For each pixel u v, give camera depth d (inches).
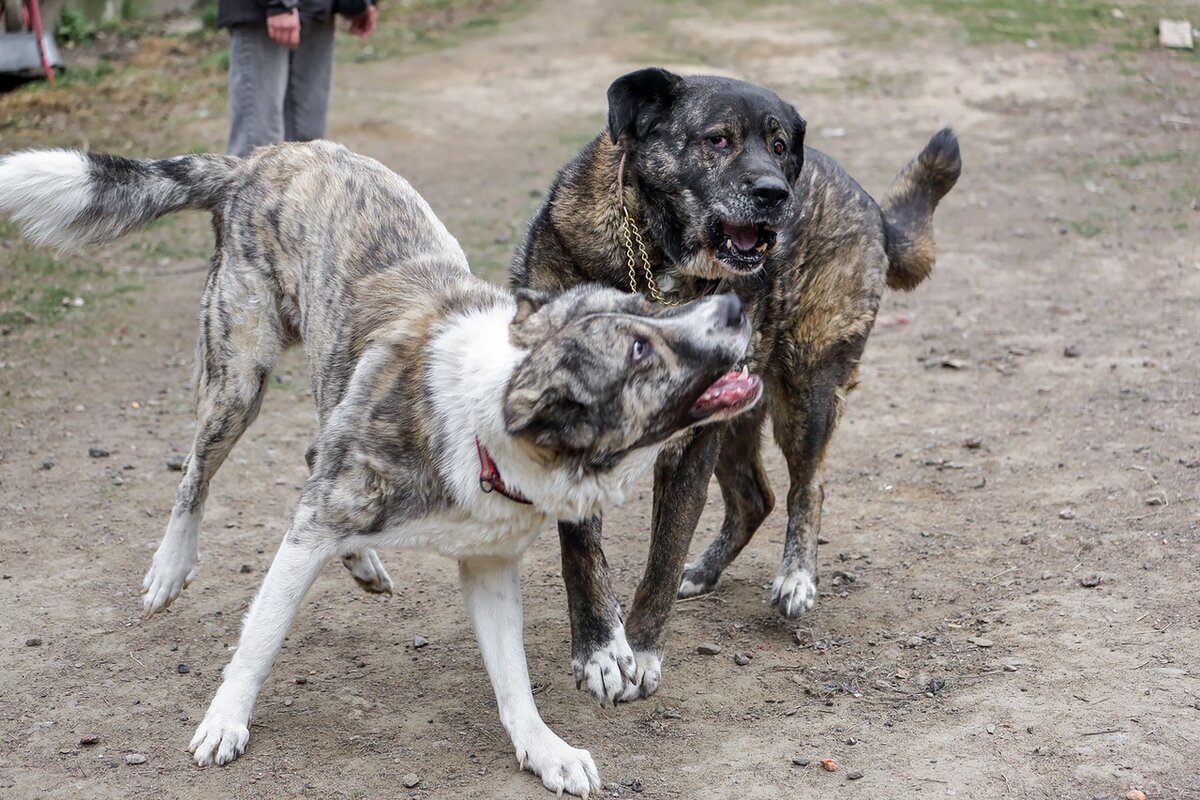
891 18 604.7
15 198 174.6
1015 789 133.6
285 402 259.6
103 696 157.2
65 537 199.6
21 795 136.5
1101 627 167.6
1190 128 445.7
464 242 343.9
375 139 445.4
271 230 170.6
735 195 159.9
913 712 152.2
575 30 607.8
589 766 138.9
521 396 127.0
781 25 602.5
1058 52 543.5
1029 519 203.2
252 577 190.2
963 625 173.5
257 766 142.7
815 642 173.2
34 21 496.7
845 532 205.8
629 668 154.3
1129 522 198.2
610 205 167.2
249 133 295.9
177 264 337.7
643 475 139.5
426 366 139.3
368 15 315.9
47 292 312.5
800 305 182.1
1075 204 378.6
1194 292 307.9
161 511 209.9
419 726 152.4
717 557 194.4
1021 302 307.7
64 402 253.0
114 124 449.7
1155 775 134.1
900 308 308.5
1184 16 587.2
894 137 445.1
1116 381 257.3
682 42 581.6
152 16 610.2
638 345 128.6
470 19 634.2
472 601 147.9
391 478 138.3
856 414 251.8
